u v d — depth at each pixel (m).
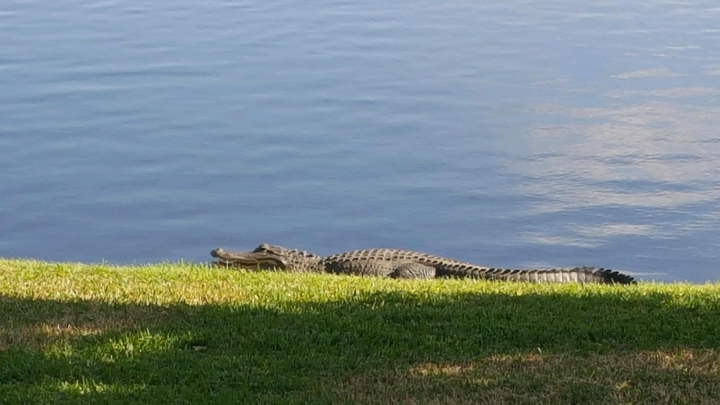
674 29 40.03
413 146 28.44
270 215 24.20
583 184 25.73
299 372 8.20
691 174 26.05
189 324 9.26
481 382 7.97
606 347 8.75
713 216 23.62
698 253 21.98
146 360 8.33
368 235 23.36
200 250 22.50
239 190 25.50
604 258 21.92
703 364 8.31
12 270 11.52
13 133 28.69
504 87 33.50
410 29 40.56
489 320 9.45
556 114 30.73
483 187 25.75
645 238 22.72
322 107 31.42
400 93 32.84
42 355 8.34
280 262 14.70
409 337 8.95
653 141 28.25
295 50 37.44
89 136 28.53
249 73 34.53
